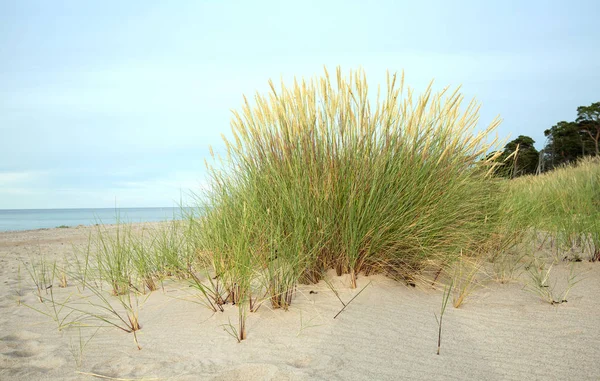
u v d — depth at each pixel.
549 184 7.42
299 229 2.92
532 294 2.98
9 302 3.47
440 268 3.35
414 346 2.10
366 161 3.26
